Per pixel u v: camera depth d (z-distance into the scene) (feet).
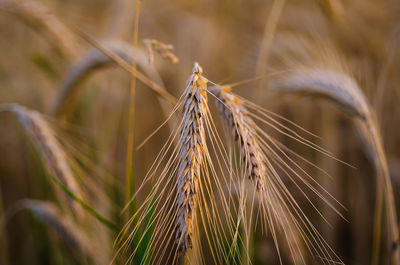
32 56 2.32
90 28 3.22
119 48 1.58
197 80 1.20
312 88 1.56
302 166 2.32
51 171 1.49
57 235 1.60
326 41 2.04
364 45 2.23
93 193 1.82
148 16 3.37
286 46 2.16
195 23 3.01
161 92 1.45
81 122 2.16
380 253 2.30
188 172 1.17
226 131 1.32
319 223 2.11
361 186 2.40
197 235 1.27
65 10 3.12
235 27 3.01
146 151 2.26
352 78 1.70
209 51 2.79
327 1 1.99
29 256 2.14
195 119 1.18
